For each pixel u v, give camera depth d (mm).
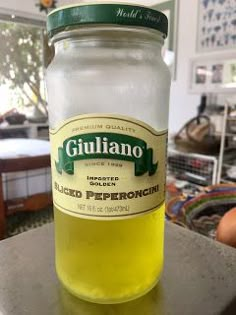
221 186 457
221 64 799
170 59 905
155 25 123
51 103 145
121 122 122
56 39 134
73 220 136
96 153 124
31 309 137
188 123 796
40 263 171
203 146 734
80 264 140
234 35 760
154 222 143
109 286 138
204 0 797
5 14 878
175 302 142
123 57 135
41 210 610
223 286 153
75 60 137
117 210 130
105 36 128
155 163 134
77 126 124
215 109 821
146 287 145
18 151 629
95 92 136
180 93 910
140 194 131
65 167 130
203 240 197
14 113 949
